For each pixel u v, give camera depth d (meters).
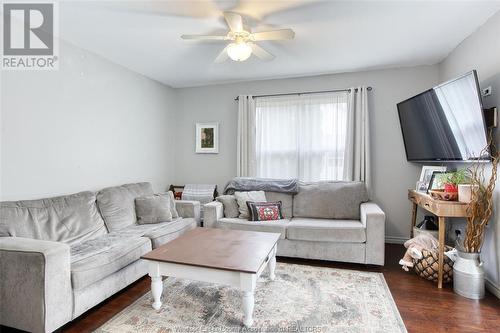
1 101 2.27
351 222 3.11
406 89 3.62
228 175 4.43
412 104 3.17
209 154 4.52
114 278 2.18
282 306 2.08
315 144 3.94
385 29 2.59
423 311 2.03
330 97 3.86
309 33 2.68
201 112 4.55
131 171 3.73
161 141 4.36
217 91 4.45
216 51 3.11
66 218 2.50
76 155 2.93
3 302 1.75
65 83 2.80
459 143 2.56
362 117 3.67
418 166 3.59
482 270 2.22
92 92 3.12
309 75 3.96
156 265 2.00
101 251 2.20
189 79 4.19
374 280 2.53
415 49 3.06
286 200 3.56
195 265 1.84
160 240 2.71
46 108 2.62
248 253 2.04
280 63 3.49
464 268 2.25
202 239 2.37
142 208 3.21
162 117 4.38
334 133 3.87
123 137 3.58
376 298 2.21
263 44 2.92
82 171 3.00
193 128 4.60
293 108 4.02
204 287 2.40
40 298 1.66
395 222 3.70
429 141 3.03
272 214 3.29
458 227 2.90
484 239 2.43
